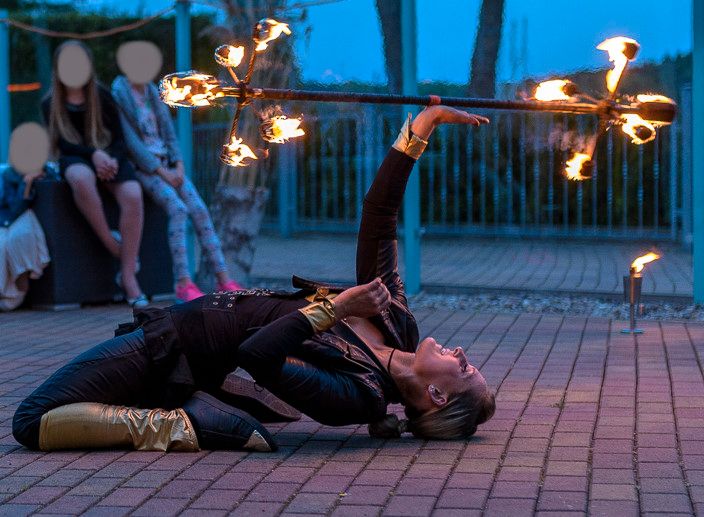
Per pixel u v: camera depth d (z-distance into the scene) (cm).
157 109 1325
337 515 532
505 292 1352
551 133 1811
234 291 669
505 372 891
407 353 673
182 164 1337
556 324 1141
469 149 1895
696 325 1122
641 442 663
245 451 654
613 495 557
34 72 2664
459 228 1928
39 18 2636
